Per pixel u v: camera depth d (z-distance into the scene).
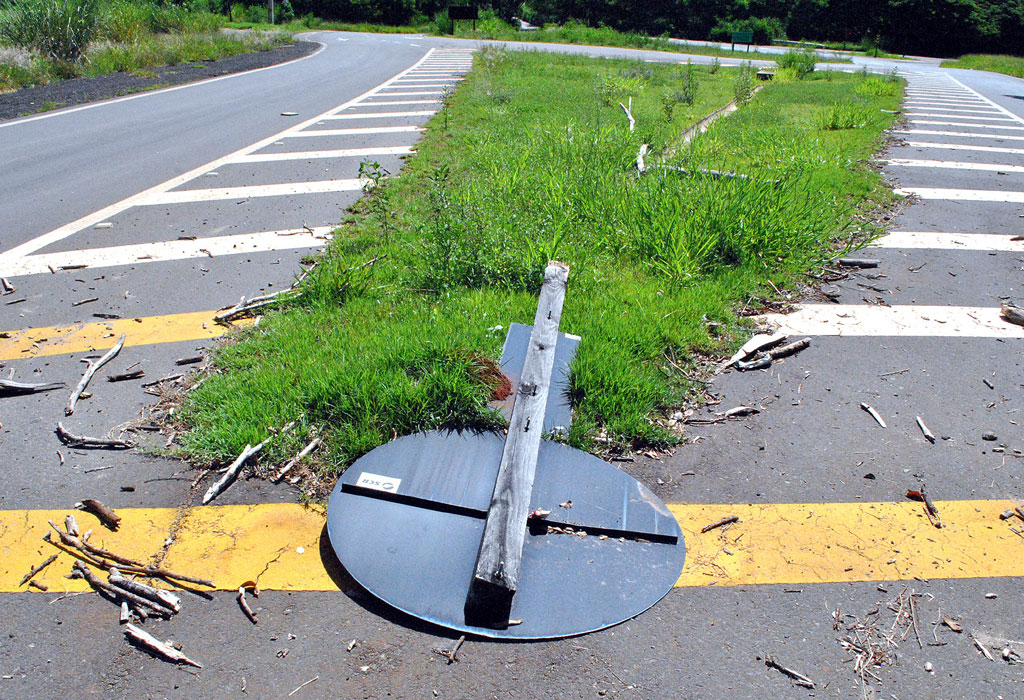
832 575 2.91
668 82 18.64
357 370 3.99
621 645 2.58
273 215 7.23
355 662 2.50
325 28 43.03
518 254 5.39
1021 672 2.50
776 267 5.87
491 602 2.65
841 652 2.57
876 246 6.66
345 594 2.77
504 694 2.39
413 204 7.27
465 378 3.89
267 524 3.12
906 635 2.64
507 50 27.23
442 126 11.45
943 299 5.55
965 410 4.08
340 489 3.24
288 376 4.05
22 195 8.02
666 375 4.31
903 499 3.37
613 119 12.00
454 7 41.19
